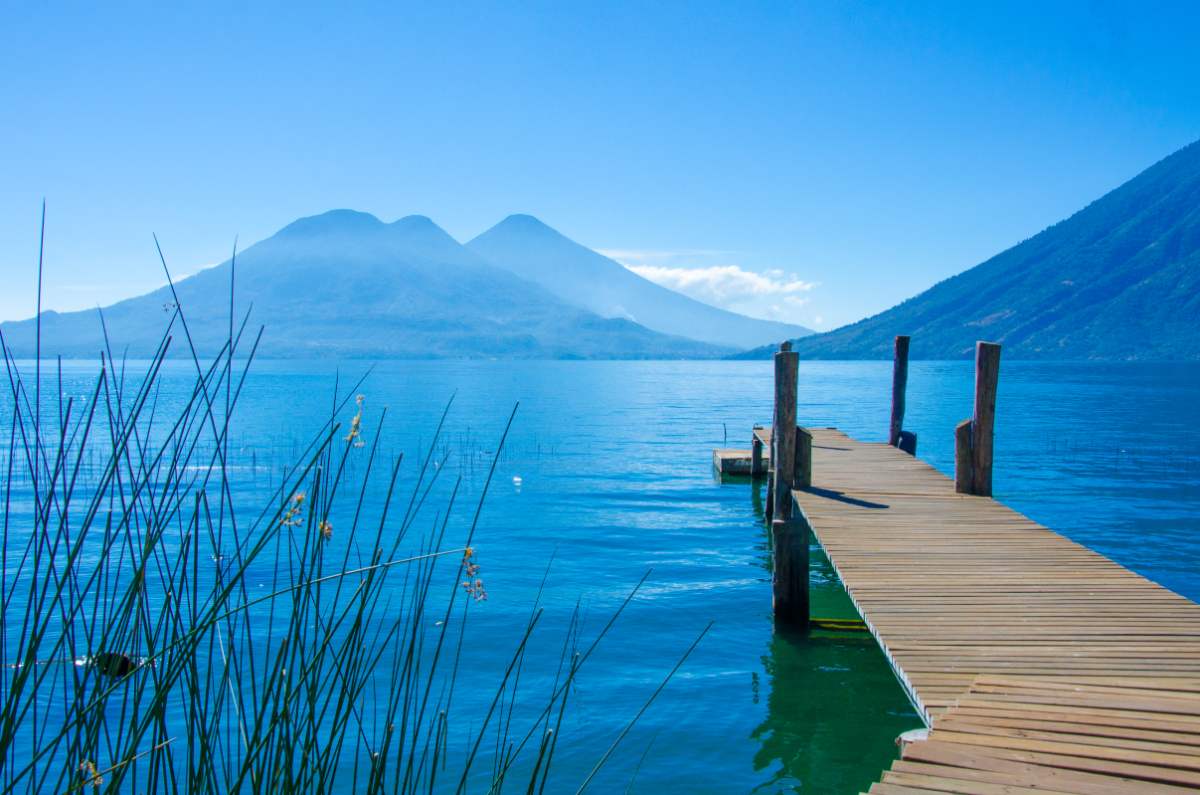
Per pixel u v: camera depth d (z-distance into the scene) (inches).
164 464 814.5
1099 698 165.3
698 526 563.2
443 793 199.2
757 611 366.3
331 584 389.4
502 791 206.2
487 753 223.6
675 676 287.6
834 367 7465.6
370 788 108.7
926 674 182.5
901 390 580.4
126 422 96.5
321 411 1736.0
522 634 325.4
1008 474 829.2
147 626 94.9
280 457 913.5
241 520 545.6
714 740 239.8
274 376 4392.2
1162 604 230.2
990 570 264.5
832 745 237.8
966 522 332.5
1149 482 773.9
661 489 725.9
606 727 246.5
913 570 264.8
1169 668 183.5
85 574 382.0
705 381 3885.3
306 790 101.8
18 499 619.2
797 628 341.1
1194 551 497.0
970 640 203.3
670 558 468.8
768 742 239.0
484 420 1534.2
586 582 413.1
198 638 95.7
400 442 1125.1
